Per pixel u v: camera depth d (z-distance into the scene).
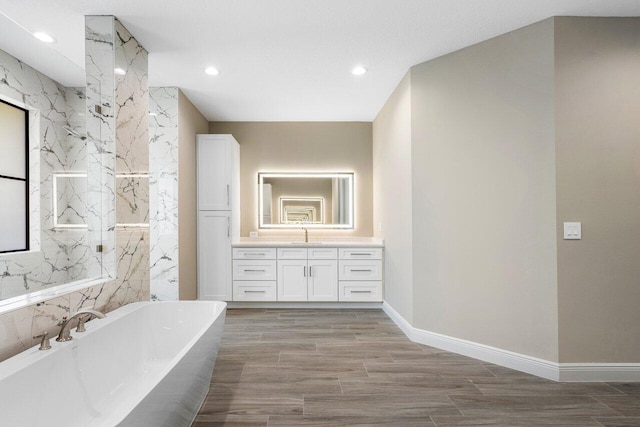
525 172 2.66
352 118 5.02
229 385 2.46
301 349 3.14
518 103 2.70
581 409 2.16
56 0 2.27
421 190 3.26
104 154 2.48
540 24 2.59
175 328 2.62
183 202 3.93
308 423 2.01
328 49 2.99
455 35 2.79
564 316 2.51
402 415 2.10
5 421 1.41
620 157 2.52
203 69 3.37
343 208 5.14
